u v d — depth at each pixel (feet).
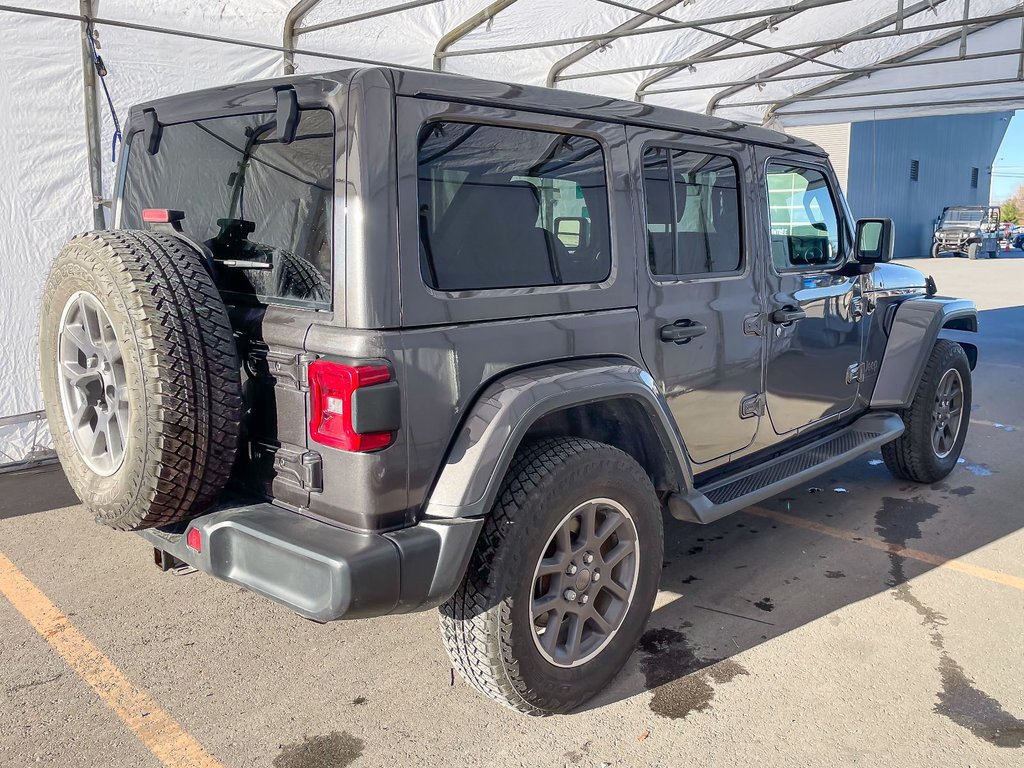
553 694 8.48
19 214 16.92
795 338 12.46
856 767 8.05
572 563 8.60
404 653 10.25
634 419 9.53
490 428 7.59
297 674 9.74
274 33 21.15
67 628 10.77
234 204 8.30
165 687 9.45
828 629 10.76
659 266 10.03
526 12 23.98
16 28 16.46
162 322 7.12
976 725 8.73
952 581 12.16
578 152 8.97
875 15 27.53
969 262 89.76
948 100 33.47
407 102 7.25
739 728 8.68
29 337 17.33
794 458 12.76
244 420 7.93
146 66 18.79
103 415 8.02
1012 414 22.43
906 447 15.80
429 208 7.51
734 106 36.45
